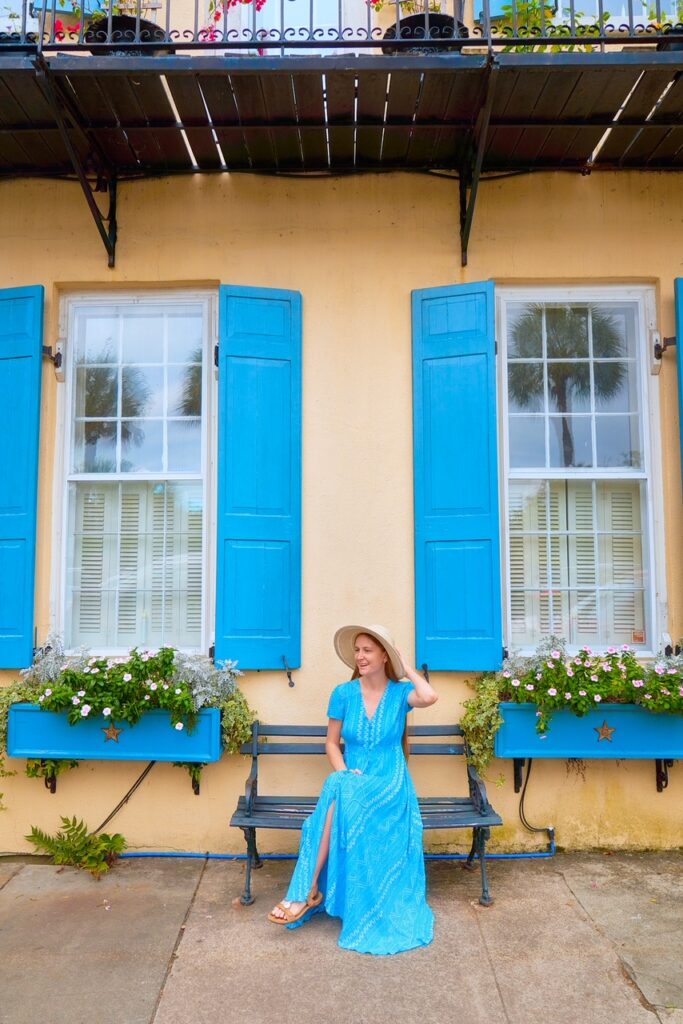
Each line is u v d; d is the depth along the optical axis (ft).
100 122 12.41
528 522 13.91
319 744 12.53
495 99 11.81
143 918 10.86
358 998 8.96
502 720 12.35
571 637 13.74
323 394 13.73
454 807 11.76
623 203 13.84
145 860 12.89
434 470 13.34
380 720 10.97
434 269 13.84
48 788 13.16
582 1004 8.83
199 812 13.11
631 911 10.94
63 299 14.23
